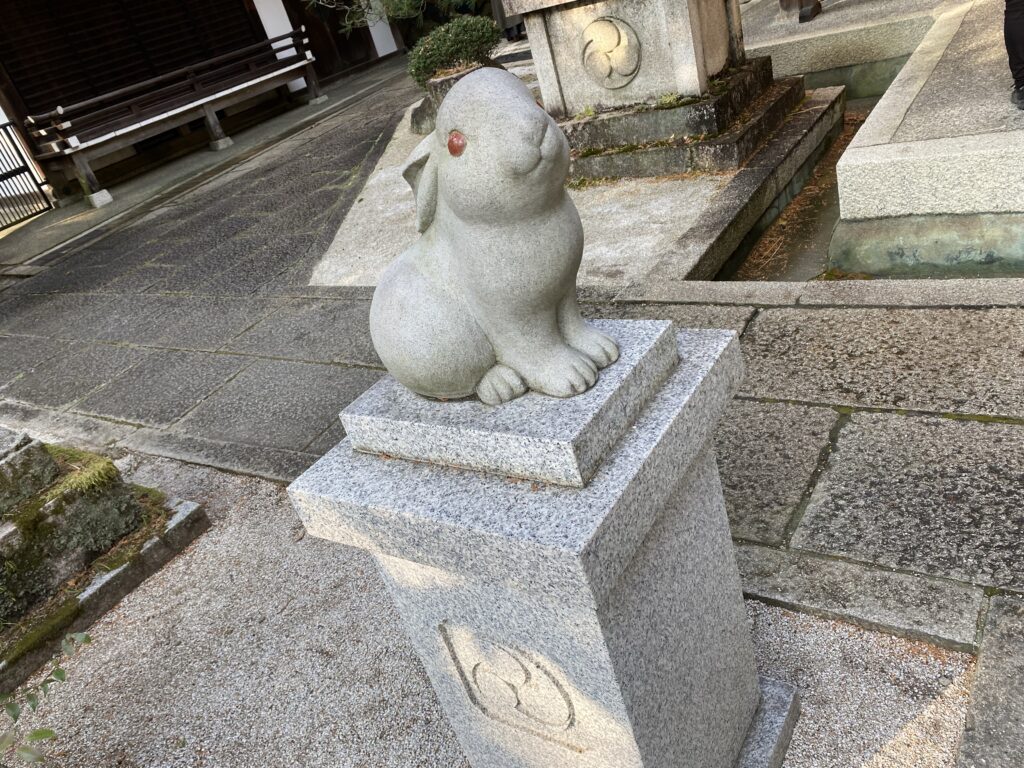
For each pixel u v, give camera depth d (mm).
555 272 1511
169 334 5934
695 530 1757
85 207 11734
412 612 1854
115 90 12797
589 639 1458
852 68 7957
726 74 6297
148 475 4070
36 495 3191
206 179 11094
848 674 2148
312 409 4285
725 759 1968
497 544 1402
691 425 1628
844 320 3580
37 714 2740
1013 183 3871
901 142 4398
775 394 3238
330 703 2502
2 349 6578
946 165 4008
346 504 1645
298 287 6148
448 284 1576
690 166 5875
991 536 2326
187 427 4465
